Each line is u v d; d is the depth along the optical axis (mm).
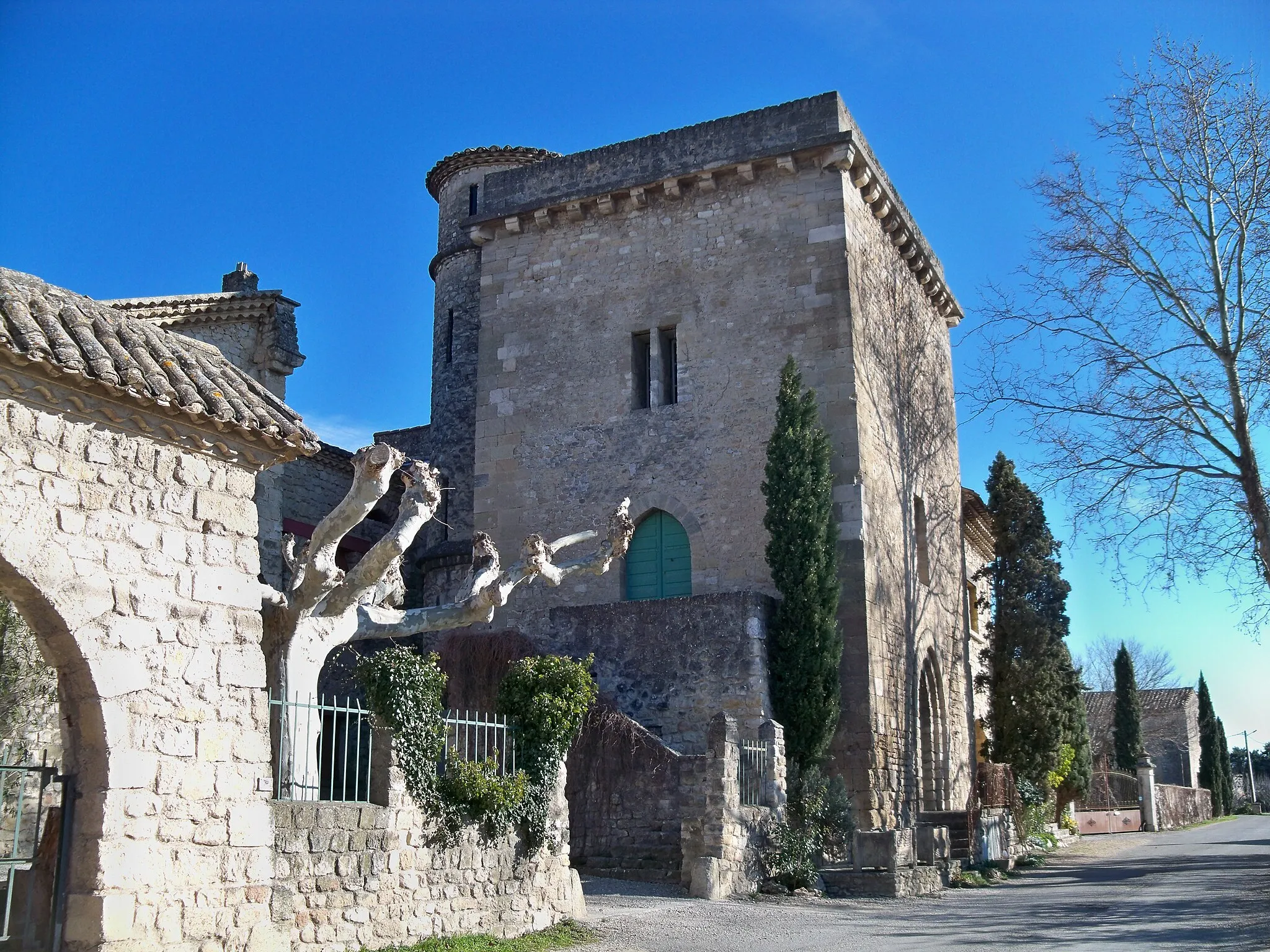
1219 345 23312
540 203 28812
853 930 15648
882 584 25266
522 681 15656
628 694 22812
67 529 10078
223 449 11477
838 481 24688
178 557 10969
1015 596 34188
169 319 24906
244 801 11133
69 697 10242
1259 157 23141
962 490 34781
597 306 27969
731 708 21984
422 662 13453
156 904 10180
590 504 26859
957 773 29656
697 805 19109
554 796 15414
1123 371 23766
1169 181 23734
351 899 12055
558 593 26562
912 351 29891
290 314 27078
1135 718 54500
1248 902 17859
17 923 10016
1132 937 14766
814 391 24375
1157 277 23875
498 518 27734
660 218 27766
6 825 15930
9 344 9562
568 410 27656
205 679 10992
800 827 20797
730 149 27031
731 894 18297
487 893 13938
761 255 26484
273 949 11086
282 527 28750
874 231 28016
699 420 26156
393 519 33969
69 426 10250
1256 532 22750
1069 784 37031
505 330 28828
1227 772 68625
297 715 13008
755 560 24781
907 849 21078
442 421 34094
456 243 35250
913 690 26484
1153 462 23453
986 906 18594
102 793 9992
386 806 12664
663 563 26062
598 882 18906
